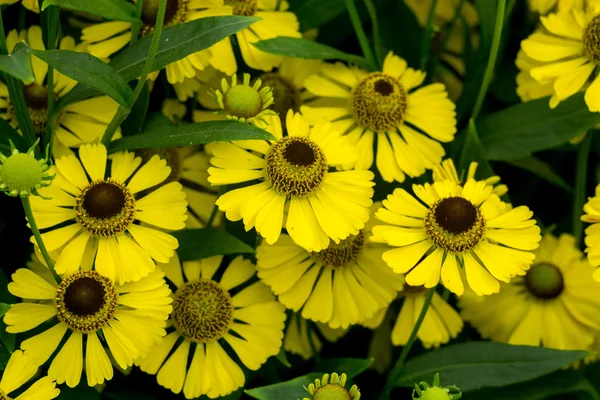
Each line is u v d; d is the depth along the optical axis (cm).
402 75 75
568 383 73
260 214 68
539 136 74
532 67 75
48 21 68
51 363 66
